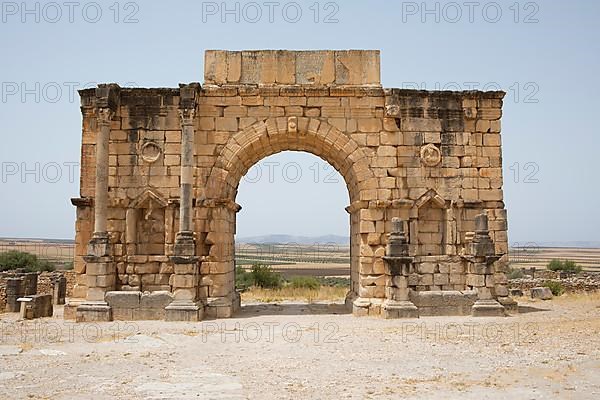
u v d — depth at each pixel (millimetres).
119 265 22062
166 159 22453
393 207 22500
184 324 19781
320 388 10844
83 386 11109
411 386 10953
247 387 10961
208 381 11461
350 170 23469
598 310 23625
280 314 23078
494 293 21906
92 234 22297
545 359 13195
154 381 11469
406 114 23016
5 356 14117
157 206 22406
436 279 22578
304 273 76688
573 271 55594
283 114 22875
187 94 21984
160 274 22094
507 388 10719
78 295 21938
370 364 12992
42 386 11125
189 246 21109
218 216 22391
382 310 21453
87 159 22594
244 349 15047
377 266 22328
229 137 22703
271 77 23141
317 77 23219
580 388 10641
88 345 15703
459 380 11398
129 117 22594
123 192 22359
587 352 13945
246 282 44281
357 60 23344
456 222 22844
